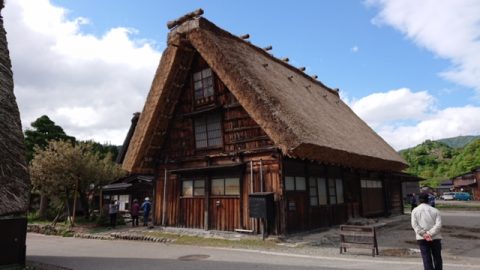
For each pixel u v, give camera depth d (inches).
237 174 515.5
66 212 882.8
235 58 518.6
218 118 558.6
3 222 292.4
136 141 609.9
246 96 473.4
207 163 562.6
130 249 440.1
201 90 585.0
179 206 587.8
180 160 601.3
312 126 492.7
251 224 485.1
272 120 445.7
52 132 1224.2
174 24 566.9
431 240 228.4
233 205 511.5
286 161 483.8
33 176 722.8
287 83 636.7
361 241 370.0
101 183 821.2
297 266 296.0
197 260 343.3
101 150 1562.5
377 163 650.8
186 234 535.5
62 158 733.9
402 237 482.3
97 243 519.5
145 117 600.1
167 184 618.2
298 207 491.5
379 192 789.9
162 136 630.5
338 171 621.9
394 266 287.9
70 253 423.8
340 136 565.6
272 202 461.1
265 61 660.1
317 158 466.3
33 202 1061.1
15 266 296.8
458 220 707.4
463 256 335.3
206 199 545.6
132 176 956.0
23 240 305.0
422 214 234.1
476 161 2652.6
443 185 2541.8
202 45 523.2
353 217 644.1
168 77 572.7
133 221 719.1
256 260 330.6
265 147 489.4
